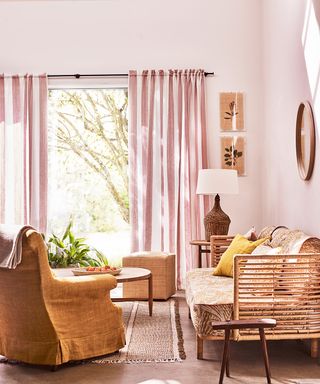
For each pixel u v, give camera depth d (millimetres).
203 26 6605
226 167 6543
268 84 6156
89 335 3697
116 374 3441
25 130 6496
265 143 6379
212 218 5996
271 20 5926
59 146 7457
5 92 6535
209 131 6582
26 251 3424
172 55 6605
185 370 3506
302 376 3365
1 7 6633
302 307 3625
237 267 3586
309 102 4398
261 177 6547
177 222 6438
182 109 6488
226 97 6559
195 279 4535
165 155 6516
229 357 3641
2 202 6469
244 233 6543
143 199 6465
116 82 6629
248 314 3611
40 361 3529
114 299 5180
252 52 6586
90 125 7500
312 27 4289
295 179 4934
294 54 4898
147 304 5582
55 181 7262
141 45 6613
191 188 6477
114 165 7516
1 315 3707
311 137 4285
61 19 6629
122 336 3900
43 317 3486
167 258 5766
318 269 3662
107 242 7461
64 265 6254
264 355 3203
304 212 4613
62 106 7488
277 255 3617
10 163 6516
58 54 6617
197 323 3656
